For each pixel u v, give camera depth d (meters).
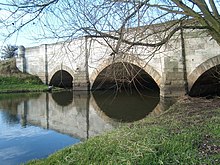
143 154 7.18
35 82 45.78
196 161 6.71
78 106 27.52
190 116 13.27
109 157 7.57
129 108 24.58
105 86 35.41
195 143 7.93
